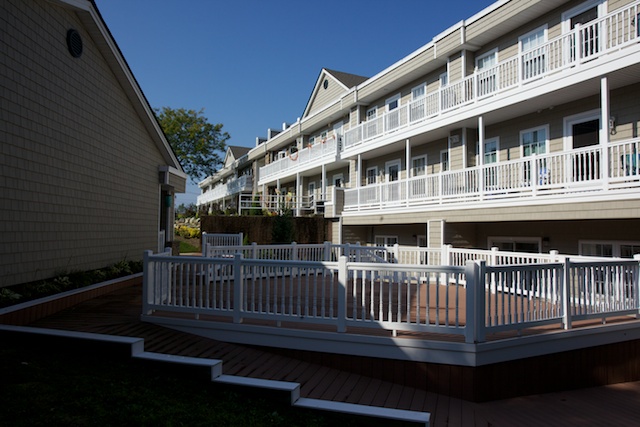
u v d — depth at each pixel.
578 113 12.37
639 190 9.23
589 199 10.16
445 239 14.67
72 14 9.55
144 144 13.97
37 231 8.31
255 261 6.50
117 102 11.96
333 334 6.11
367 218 18.83
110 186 11.55
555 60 12.40
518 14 13.32
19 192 7.79
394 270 5.94
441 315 7.42
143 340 5.64
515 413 5.50
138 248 13.51
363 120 22.23
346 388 5.57
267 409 4.59
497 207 12.57
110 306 8.22
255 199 30.16
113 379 4.82
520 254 9.70
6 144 7.45
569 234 12.52
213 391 4.88
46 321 6.93
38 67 8.34
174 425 3.97
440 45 16.25
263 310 7.48
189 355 5.96
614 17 10.96
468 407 5.46
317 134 27.72
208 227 22.50
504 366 5.94
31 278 8.12
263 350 6.41
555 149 13.00
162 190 17.89
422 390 5.78
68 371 4.91
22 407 3.95
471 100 14.06
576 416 5.61
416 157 18.94
